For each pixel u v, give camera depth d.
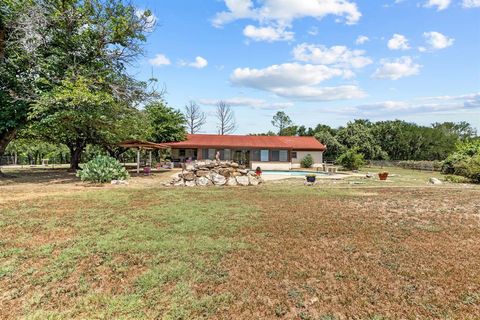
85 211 7.17
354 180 18.17
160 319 2.86
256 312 3.00
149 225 5.93
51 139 22.59
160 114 28.59
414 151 48.97
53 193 10.10
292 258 4.31
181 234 5.35
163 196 9.83
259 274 3.79
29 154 39.91
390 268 4.02
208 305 3.09
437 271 3.93
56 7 14.48
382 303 3.17
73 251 4.43
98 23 15.30
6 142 14.73
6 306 3.12
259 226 5.97
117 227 5.77
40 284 3.53
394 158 49.47
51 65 13.88
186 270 3.85
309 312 3.01
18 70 13.99
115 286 3.49
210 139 32.12
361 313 3.00
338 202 9.02
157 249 4.56
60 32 14.76
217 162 15.28
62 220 6.24
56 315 2.94
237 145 29.39
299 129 65.94
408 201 9.26
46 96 12.62
